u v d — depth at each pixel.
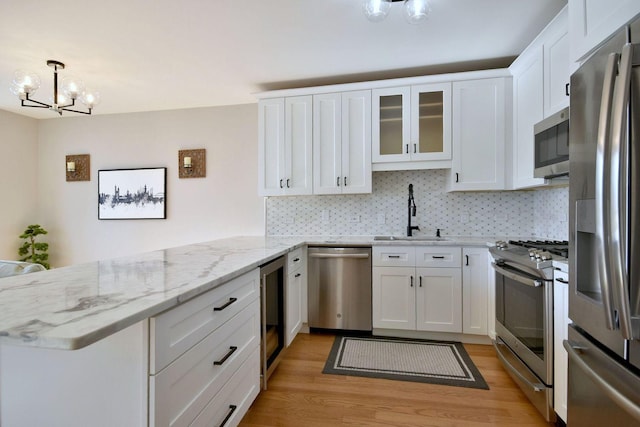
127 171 3.83
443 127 2.74
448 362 2.30
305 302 2.82
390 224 3.22
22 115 3.89
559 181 2.10
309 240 2.93
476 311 2.56
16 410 1.01
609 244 0.87
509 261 2.03
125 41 2.26
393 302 2.69
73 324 0.76
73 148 3.98
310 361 2.31
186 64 2.63
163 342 0.96
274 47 2.38
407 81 2.77
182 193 3.73
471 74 2.67
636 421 0.88
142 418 0.92
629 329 0.83
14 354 1.01
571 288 1.20
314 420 1.68
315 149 2.96
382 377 2.09
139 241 3.84
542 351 1.68
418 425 1.64
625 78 0.83
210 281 1.20
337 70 2.79
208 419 1.21
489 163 2.67
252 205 3.57
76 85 2.37
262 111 3.06
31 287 1.11
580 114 1.12
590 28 1.19
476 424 1.64
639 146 0.83
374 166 2.89
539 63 2.18
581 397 1.17
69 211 3.99
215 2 1.84
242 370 1.52
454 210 3.10
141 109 3.75
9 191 3.78
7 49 2.35
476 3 1.89
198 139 3.70
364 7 1.71
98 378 0.95
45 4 1.83
